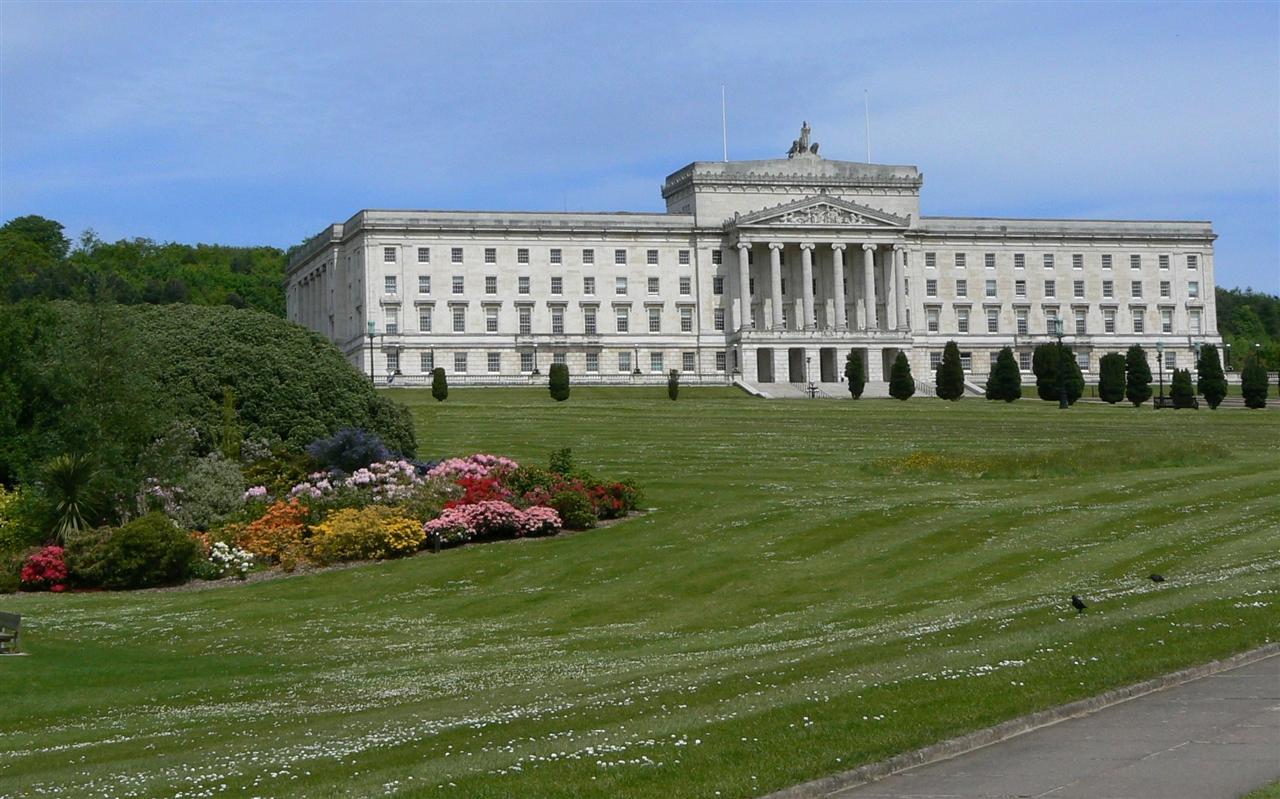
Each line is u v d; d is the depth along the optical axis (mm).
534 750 19438
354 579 50875
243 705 28328
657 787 17234
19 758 23250
